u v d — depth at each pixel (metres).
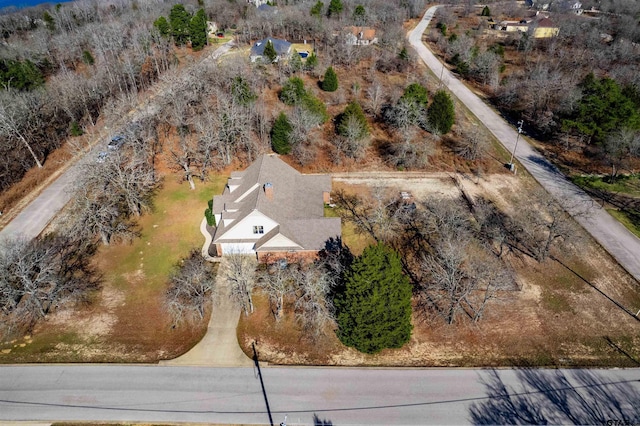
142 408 30.22
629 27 98.31
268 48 80.38
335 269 37.00
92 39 92.06
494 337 35.09
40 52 87.06
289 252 41.19
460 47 91.88
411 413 29.75
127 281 40.75
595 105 58.34
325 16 105.75
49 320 36.81
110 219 47.28
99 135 62.41
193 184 53.78
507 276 39.47
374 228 47.34
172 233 46.62
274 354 34.00
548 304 38.00
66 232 45.06
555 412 29.67
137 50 83.56
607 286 39.91
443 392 31.03
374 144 63.25
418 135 64.38
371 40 95.81
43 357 33.75
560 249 44.00
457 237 42.38
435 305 37.69
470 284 35.03
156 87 74.81
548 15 116.81
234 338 35.25
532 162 60.12
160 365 33.16
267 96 72.19
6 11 131.25
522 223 46.94
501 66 87.31
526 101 74.62
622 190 53.94
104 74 76.38
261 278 39.44
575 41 96.25
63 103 65.94
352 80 80.06
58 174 58.16
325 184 50.72
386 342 32.50
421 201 51.88
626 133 55.19
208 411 30.00
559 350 34.03
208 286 37.75
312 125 59.38
